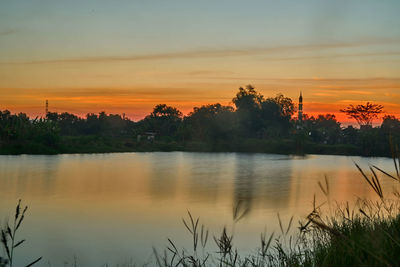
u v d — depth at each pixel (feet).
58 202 106.11
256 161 289.94
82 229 71.87
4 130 305.53
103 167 217.97
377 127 422.82
